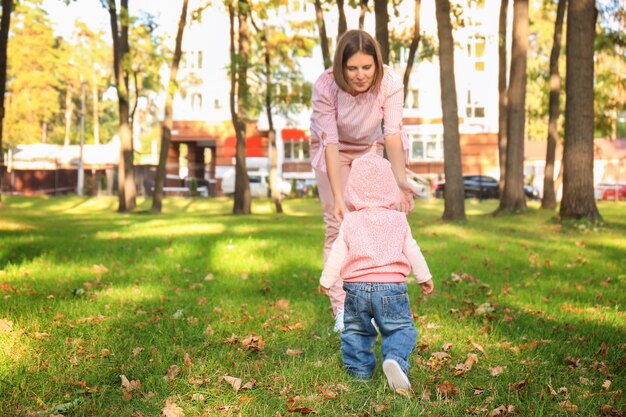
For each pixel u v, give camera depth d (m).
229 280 7.77
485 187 39.16
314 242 11.78
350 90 4.74
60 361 4.04
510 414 3.26
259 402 3.42
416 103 45.31
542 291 7.08
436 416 3.25
